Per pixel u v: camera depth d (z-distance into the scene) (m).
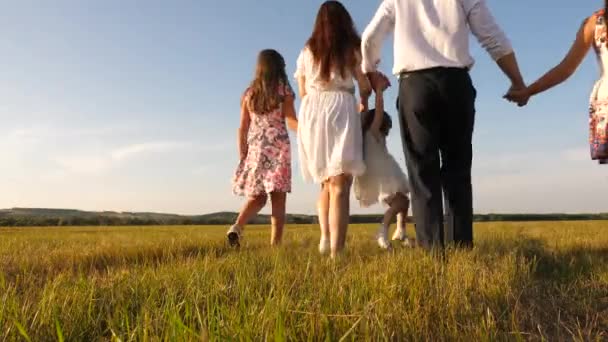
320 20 5.00
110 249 6.08
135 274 3.49
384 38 4.63
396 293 2.75
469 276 3.12
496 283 3.04
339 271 3.53
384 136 5.52
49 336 2.26
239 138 6.70
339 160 4.76
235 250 5.79
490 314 2.31
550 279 3.71
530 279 3.39
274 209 6.57
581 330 2.46
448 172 4.44
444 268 3.45
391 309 2.39
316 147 4.91
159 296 2.95
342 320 2.18
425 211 4.31
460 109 4.26
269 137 6.45
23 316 2.33
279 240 6.62
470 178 4.44
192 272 3.42
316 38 5.00
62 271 4.37
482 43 4.32
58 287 3.01
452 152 4.41
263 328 2.00
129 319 2.54
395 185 5.44
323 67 4.93
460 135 4.34
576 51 3.74
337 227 4.84
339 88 4.98
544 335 2.36
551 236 7.42
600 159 3.25
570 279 3.59
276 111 6.46
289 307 2.34
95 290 2.94
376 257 4.21
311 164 4.96
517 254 4.61
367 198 5.48
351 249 5.20
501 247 5.16
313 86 5.03
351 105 4.95
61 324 2.36
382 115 5.18
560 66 3.96
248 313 2.20
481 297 2.80
